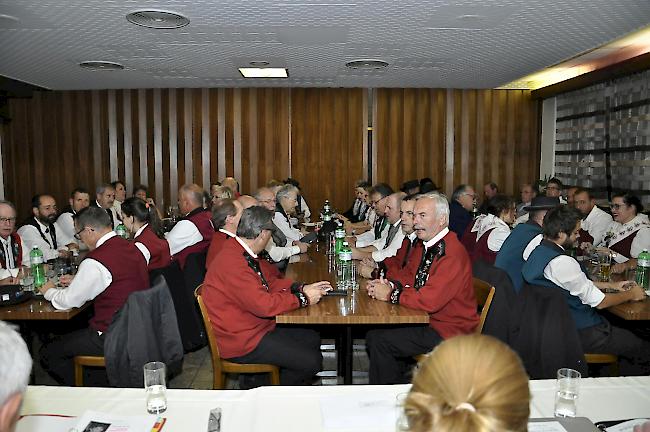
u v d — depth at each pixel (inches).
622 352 113.3
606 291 117.8
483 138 315.6
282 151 316.5
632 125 229.3
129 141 312.7
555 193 241.1
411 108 314.7
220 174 315.9
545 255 111.3
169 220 268.4
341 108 315.0
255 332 106.3
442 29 165.9
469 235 181.2
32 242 180.2
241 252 106.3
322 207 319.0
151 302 100.4
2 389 33.8
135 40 180.5
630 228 170.1
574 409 59.2
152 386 61.2
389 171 317.7
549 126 306.8
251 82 287.1
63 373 116.3
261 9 143.2
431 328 112.2
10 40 179.3
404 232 142.5
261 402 62.3
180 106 312.3
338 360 140.1
